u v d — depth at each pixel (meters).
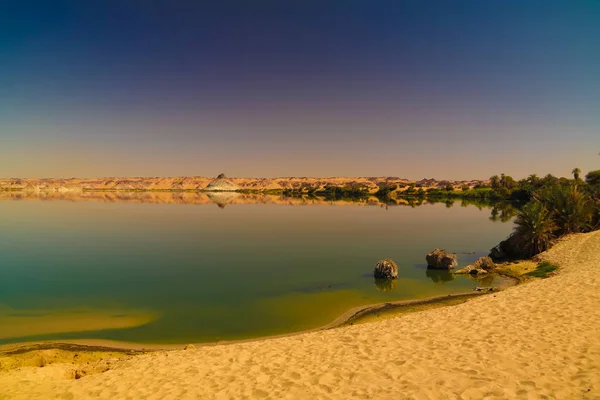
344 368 9.45
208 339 15.28
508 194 126.31
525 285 17.19
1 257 33.50
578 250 27.59
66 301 20.64
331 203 126.31
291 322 17.25
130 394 8.59
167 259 32.88
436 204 117.56
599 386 7.58
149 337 15.48
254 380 9.08
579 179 108.56
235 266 30.06
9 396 8.49
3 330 16.20
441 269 28.33
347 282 24.81
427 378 8.52
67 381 9.54
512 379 8.17
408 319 13.62
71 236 46.41
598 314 11.77
